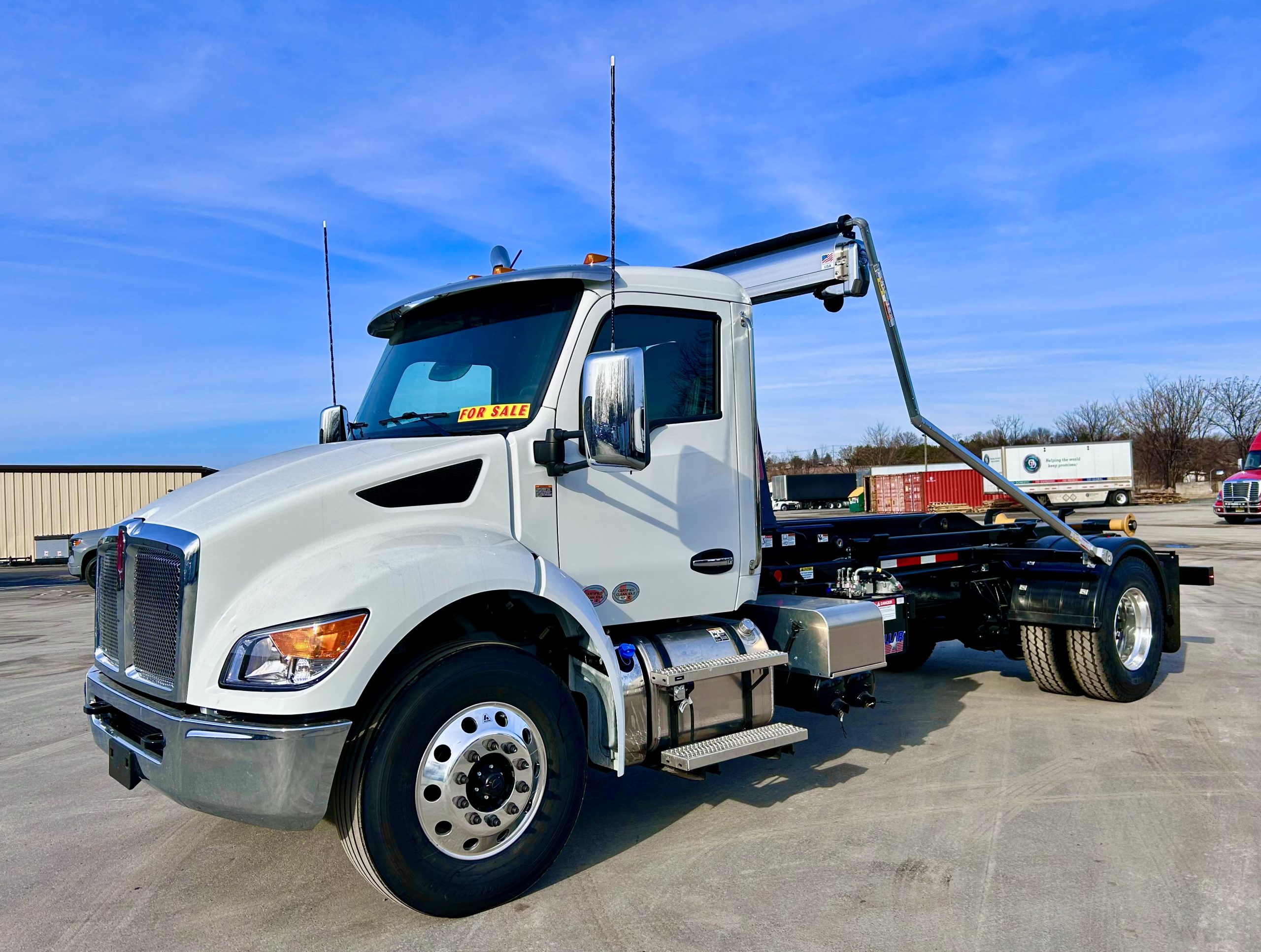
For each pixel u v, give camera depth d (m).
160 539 3.18
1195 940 3.04
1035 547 6.72
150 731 3.25
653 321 4.07
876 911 3.30
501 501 3.58
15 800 4.97
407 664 3.20
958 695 6.79
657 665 3.94
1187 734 5.58
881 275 5.02
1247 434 62.00
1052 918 3.22
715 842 4.01
